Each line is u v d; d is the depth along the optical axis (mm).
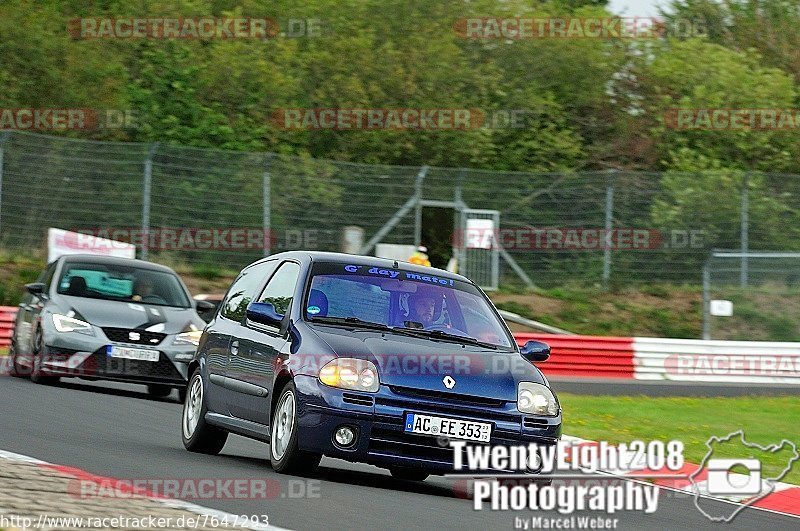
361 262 20484
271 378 18844
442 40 78500
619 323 60812
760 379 54719
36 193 57375
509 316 57250
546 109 79625
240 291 22062
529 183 62781
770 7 98500
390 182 60906
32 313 33062
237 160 60000
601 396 42531
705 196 63844
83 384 33562
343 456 17547
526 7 84562
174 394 34344
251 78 75188
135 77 75500
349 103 74438
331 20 79625
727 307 60219
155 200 58625
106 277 33781
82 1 76938
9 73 69438
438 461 17750
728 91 83188
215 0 80562
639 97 83938
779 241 63938
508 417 18094
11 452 17906
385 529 14242
